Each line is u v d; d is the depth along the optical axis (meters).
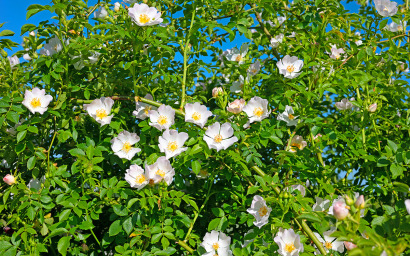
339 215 0.47
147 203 0.70
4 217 0.84
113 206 0.69
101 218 0.92
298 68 0.77
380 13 0.84
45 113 0.72
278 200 0.65
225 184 0.79
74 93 0.81
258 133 0.73
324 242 0.69
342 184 0.82
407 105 0.84
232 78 0.94
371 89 0.83
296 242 0.61
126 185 0.70
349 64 0.83
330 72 0.79
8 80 0.75
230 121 0.75
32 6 0.69
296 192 0.68
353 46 0.82
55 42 0.79
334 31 0.89
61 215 0.67
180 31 0.87
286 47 0.89
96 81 0.82
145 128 0.74
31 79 0.76
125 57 0.83
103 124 0.74
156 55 0.79
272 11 0.81
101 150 0.73
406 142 0.75
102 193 0.68
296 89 0.77
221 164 0.73
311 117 0.78
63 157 0.92
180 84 0.88
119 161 0.76
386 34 0.82
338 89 0.87
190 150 0.69
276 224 0.63
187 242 0.73
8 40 0.75
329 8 0.85
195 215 0.74
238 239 0.73
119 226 0.69
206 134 0.70
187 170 0.72
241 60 0.93
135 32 0.74
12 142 0.73
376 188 0.76
